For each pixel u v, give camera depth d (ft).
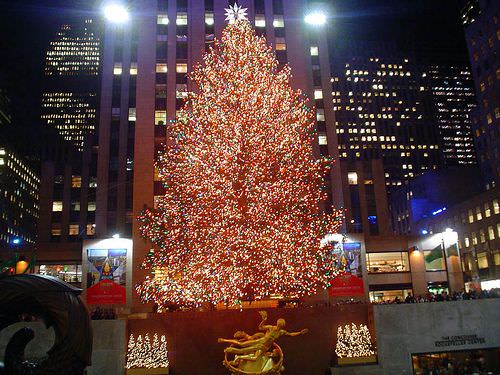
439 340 92.02
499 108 287.07
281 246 111.34
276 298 113.60
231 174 113.29
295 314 91.81
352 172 252.42
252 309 91.81
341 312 93.97
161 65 176.86
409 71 570.87
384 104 554.05
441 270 162.91
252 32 128.88
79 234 256.73
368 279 161.89
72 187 263.49
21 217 463.42
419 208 357.20
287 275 111.55
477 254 250.57
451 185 342.23
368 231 244.22
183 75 176.14
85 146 272.10
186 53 178.91
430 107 565.12
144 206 157.38
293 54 182.29
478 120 310.24
